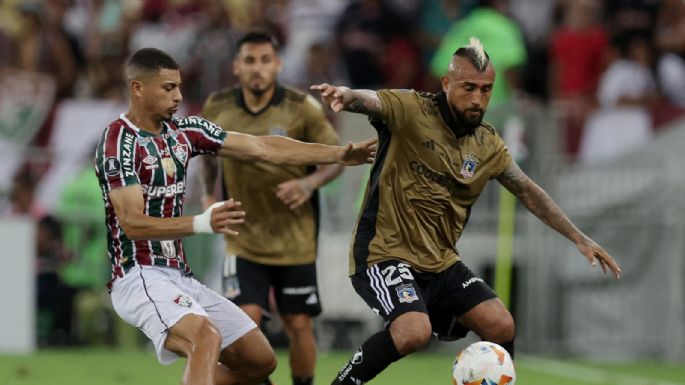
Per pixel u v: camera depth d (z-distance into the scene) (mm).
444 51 57688
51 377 39750
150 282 25234
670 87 58844
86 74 57500
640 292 49438
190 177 49938
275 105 32875
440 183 26828
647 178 49719
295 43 59438
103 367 42625
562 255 49531
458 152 26844
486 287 27500
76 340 48750
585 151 52625
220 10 57344
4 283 47688
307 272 33125
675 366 47312
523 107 48875
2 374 40094
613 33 60562
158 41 58375
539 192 27953
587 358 49438
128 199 24438
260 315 32562
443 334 28094
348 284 48625
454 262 27484
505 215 48156
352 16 60375
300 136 33094
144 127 25250
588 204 49531
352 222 48656
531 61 60219
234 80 56438
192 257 48125
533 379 42469
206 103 33312
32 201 49938
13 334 47750
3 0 57781
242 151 26219
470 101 26141
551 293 49438
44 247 48406
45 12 57406
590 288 49719
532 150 48969
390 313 26109
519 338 49250
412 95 26656
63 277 48469
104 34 58062
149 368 42750
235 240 32906
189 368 24109
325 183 32312
